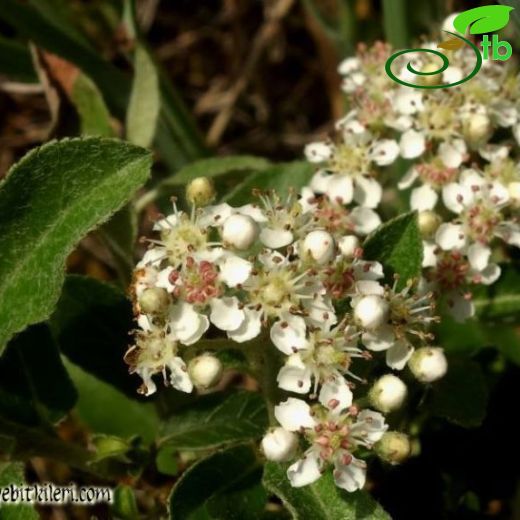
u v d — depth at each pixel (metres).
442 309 0.14
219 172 0.15
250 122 0.21
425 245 0.13
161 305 0.11
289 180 0.14
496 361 0.14
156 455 0.13
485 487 0.14
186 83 0.21
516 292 0.14
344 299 0.12
